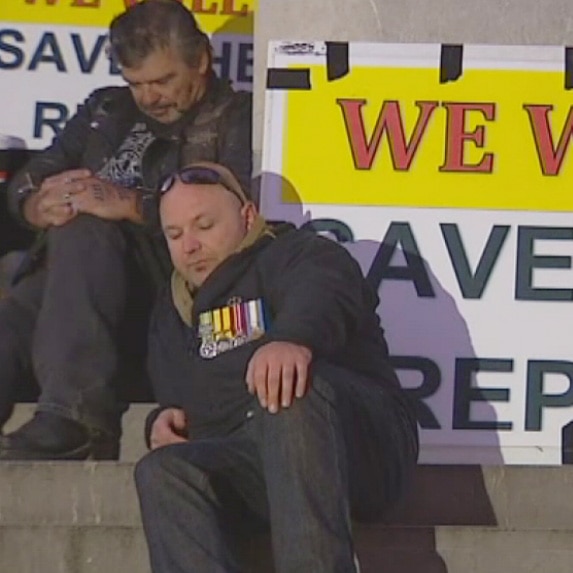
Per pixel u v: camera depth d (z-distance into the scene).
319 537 15.50
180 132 21.55
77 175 20.64
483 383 20.34
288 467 15.63
